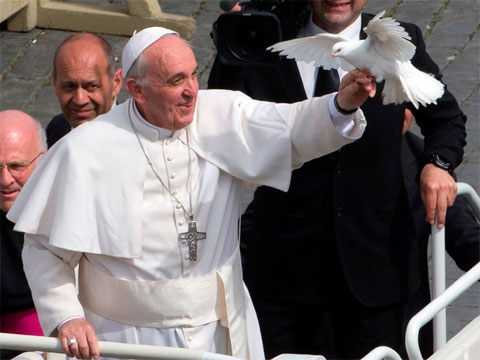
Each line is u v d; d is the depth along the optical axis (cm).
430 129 1608
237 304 1398
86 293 1380
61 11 3041
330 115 1328
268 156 1358
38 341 1250
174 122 1313
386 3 3048
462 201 1692
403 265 1594
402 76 1234
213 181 1360
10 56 2938
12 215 1378
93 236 1323
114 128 1348
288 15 1553
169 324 1350
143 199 1341
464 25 2941
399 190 1581
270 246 1597
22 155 1486
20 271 1503
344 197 1545
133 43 1293
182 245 1341
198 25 3020
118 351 1235
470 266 1644
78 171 1327
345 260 1555
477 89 2703
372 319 1588
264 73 1566
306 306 1597
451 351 1262
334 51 1240
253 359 1443
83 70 1652
